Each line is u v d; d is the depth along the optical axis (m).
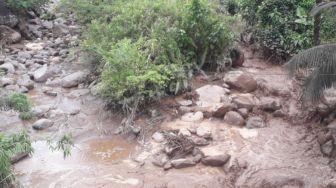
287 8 8.35
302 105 6.46
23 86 7.54
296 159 5.43
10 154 4.46
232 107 6.41
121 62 6.57
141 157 5.55
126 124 6.21
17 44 9.68
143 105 6.55
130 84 6.35
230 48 7.90
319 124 6.13
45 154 5.63
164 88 6.75
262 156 5.48
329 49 4.69
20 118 6.54
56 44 9.62
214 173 5.21
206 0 8.04
